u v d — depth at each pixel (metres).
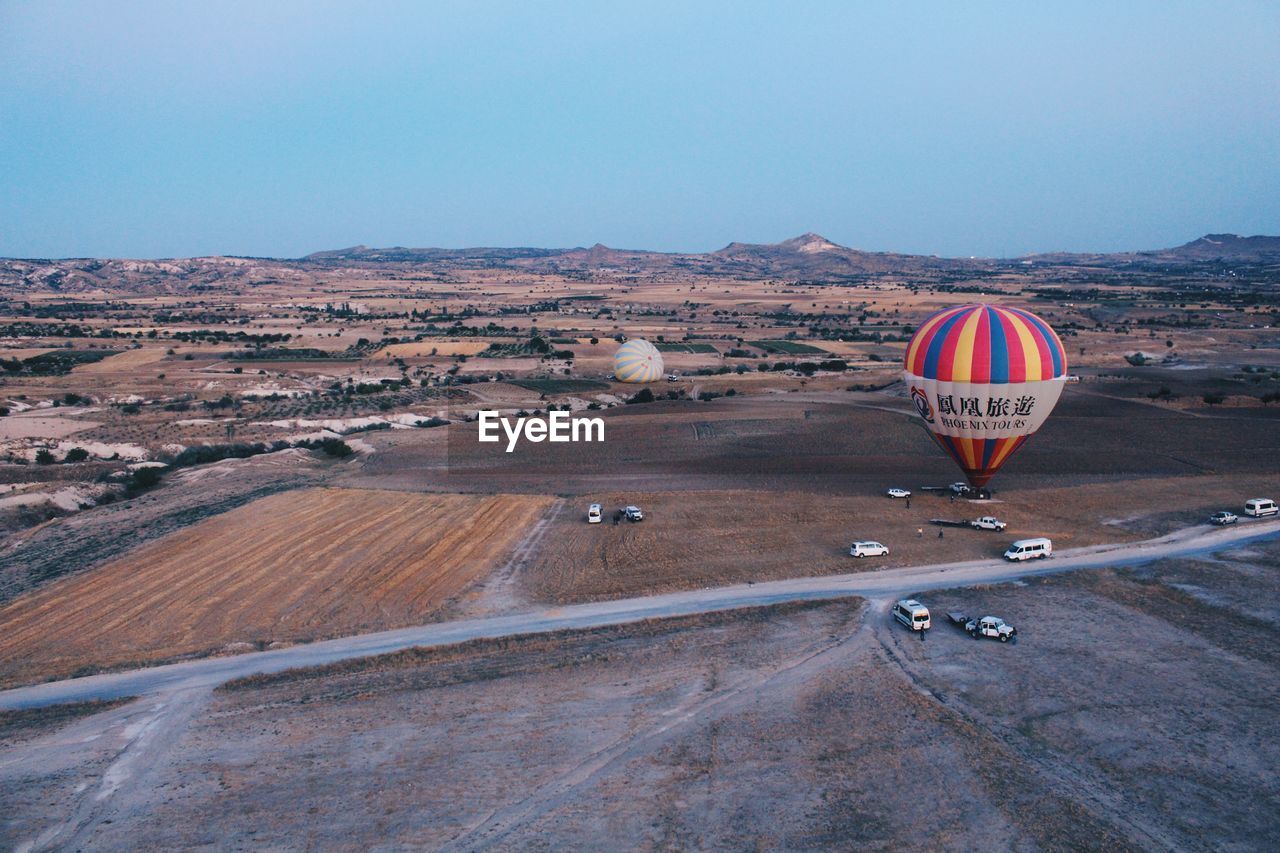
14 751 31.36
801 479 66.69
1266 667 35.72
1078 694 33.84
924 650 37.69
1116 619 40.41
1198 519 54.78
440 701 34.03
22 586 46.97
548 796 27.91
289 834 26.23
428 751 30.61
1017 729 31.45
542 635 39.53
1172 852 24.86
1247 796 27.52
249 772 29.62
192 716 33.50
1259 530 52.59
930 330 57.50
